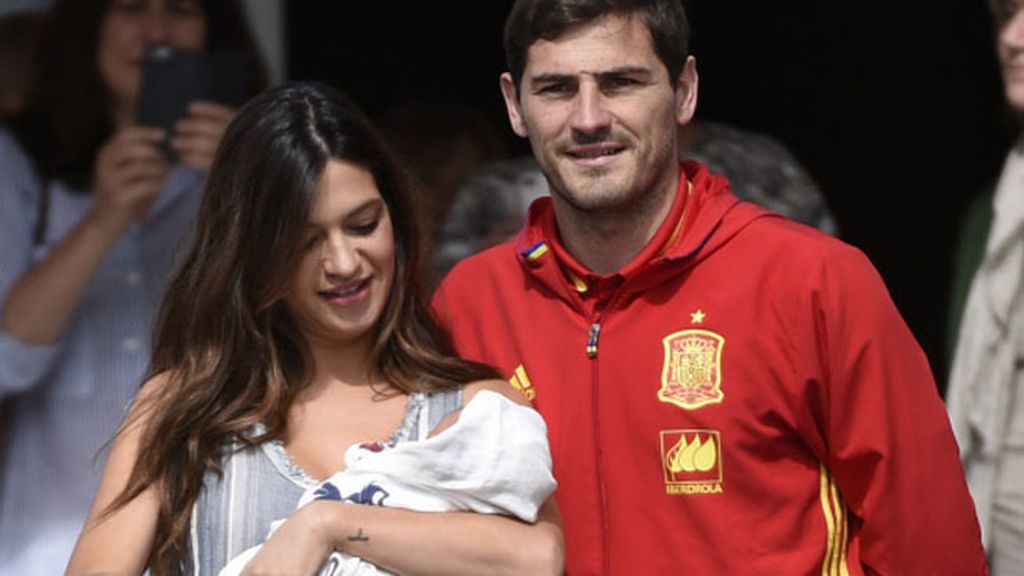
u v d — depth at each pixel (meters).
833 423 10.99
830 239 11.13
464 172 16.48
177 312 10.86
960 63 17.91
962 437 15.11
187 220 15.42
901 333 11.12
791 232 11.12
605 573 11.12
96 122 15.44
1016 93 15.50
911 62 18.05
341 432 10.73
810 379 10.93
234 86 15.48
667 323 11.12
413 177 10.92
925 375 11.23
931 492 11.12
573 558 11.20
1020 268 15.00
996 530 15.00
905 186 18.06
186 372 10.71
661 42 10.98
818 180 18.02
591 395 11.21
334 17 17.12
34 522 15.48
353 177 10.53
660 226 11.16
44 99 15.44
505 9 17.27
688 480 11.00
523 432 10.39
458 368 10.95
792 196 15.90
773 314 10.97
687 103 11.40
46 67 15.44
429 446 10.26
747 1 17.84
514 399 10.93
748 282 11.04
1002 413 14.98
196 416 10.59
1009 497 14.93
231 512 10.46
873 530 11.10
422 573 10.12
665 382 11.05
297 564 9.98
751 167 15.85
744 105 17.95
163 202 15.45
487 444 10.29
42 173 15.48
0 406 15.50
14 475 15.51
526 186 15.98
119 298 15.50
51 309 15.41
